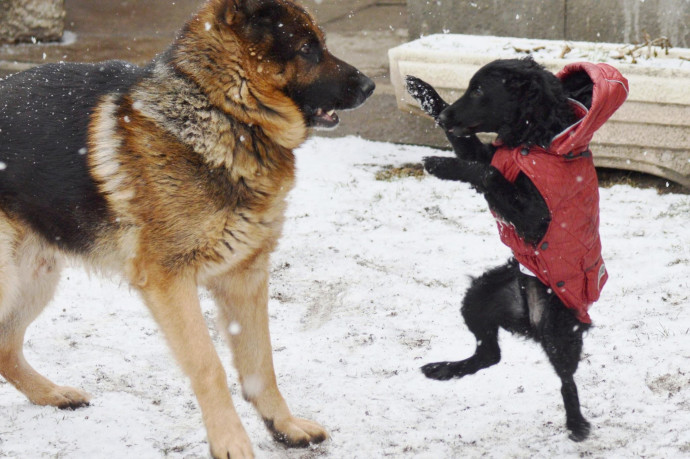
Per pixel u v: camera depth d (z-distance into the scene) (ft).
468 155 7.97
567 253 7.43
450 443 7.65
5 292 7.77
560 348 7.56
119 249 7.57
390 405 8.04
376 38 18.40
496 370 8.36
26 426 7.88
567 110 7.47
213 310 9.34
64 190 7.61
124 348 8.78
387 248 10.23
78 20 19.97
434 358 8.52
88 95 7.69
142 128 7.45
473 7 13.58
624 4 12.59
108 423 7.89
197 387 7.45
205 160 7.43
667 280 9.36
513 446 7.60
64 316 9.20
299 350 8.70
